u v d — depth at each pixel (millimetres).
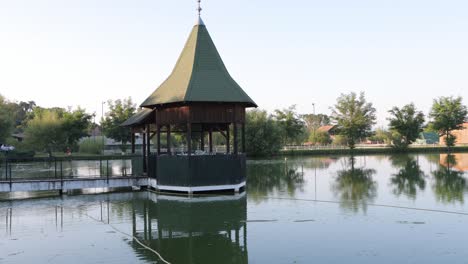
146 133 29344
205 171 24078
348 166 45156
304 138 98250
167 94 25203
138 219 18203
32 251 13445
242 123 26219
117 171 38906
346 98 80000
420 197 22594
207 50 27016
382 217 17672
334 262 11961
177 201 22453
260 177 35156
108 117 74438
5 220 18219
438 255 12383
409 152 73312
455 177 32031
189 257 12648
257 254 12867
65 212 20031
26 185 24797
